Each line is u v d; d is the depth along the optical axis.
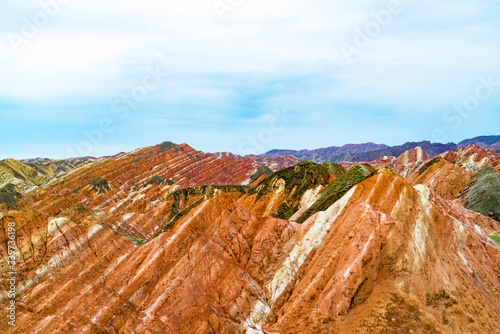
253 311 46.94
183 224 54.12
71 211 67.31
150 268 49.81
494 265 55.84
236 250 53.84
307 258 51.91
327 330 42.59
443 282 46.81
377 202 52.94
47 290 47.88
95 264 53.53
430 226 52.38
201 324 43.59
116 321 44.69
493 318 46.62
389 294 44.81
